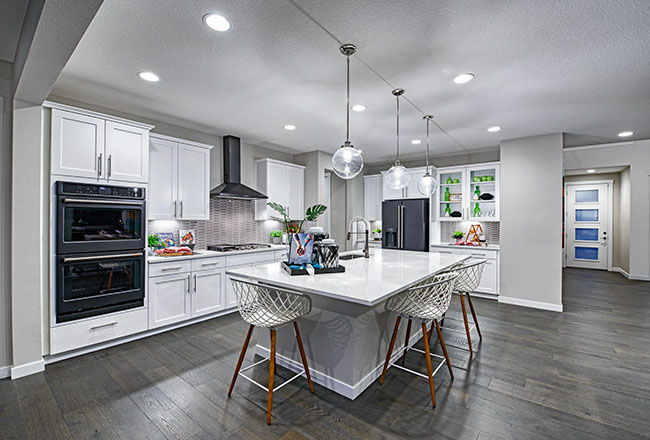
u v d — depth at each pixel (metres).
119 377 2.41
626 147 5.13
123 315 3.02
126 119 3.33
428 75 2.61
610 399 2.12
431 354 2.82
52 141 2.61
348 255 3.62
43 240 2.58
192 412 1.98
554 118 3.69
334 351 2.21
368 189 6.76
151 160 3.50
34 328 2.47
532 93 2.96
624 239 6.45
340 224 6.72
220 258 3.84
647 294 4.98
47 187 2.60
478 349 2.94
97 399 2.12
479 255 4.95
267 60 2.38
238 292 2.10
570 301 4.63
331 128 4.15
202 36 2.08
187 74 2.62
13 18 1.90
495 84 2.78
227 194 4.12
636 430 1.81
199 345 3.02
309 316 2.38
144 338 3.19
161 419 1.91
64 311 2.66
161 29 2.00
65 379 2.38
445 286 2.19
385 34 2.04
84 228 2.79
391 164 6.77
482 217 5.29
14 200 2.39
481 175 5.42
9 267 2.41
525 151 4.49
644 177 5.27
